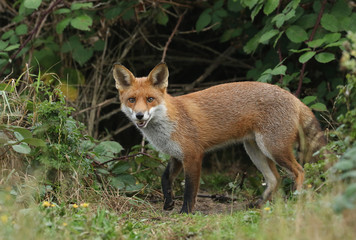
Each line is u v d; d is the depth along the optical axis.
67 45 14.59
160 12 14.79
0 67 13.81
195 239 6.81
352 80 7.23
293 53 12.39
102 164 10.68
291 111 9.76
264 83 10.20
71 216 7.80
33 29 13.57
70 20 13.20
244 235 6.37
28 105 10.07
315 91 12.66
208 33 16.36
